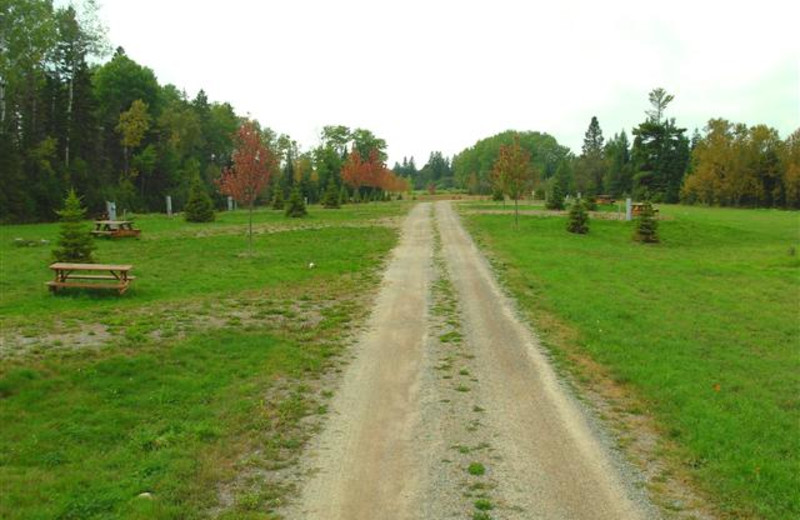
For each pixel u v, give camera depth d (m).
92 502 6.69
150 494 6.98
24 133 54.59
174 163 74.50
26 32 44.16
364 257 27.56
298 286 20.48
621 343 14.06
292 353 12.82
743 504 7.19
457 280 21.92
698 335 15.05
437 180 199.12
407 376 11.69
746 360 13.06
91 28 57.28
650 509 7.03
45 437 8.28
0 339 12.39
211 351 12.58
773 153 97.25
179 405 9.73
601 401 10.64
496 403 10.38
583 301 18.31
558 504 7.08
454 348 13.59
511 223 43.94
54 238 30.94
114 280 18.47
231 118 96.12
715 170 99.38
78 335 12.98
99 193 55.47
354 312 16.92
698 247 36.84
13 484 6.98
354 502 7.04
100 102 67.81
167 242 30.41
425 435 9.00
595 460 8.28
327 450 8.45
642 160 94.94
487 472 7.86
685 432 9.27
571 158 148.88
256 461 8.03
